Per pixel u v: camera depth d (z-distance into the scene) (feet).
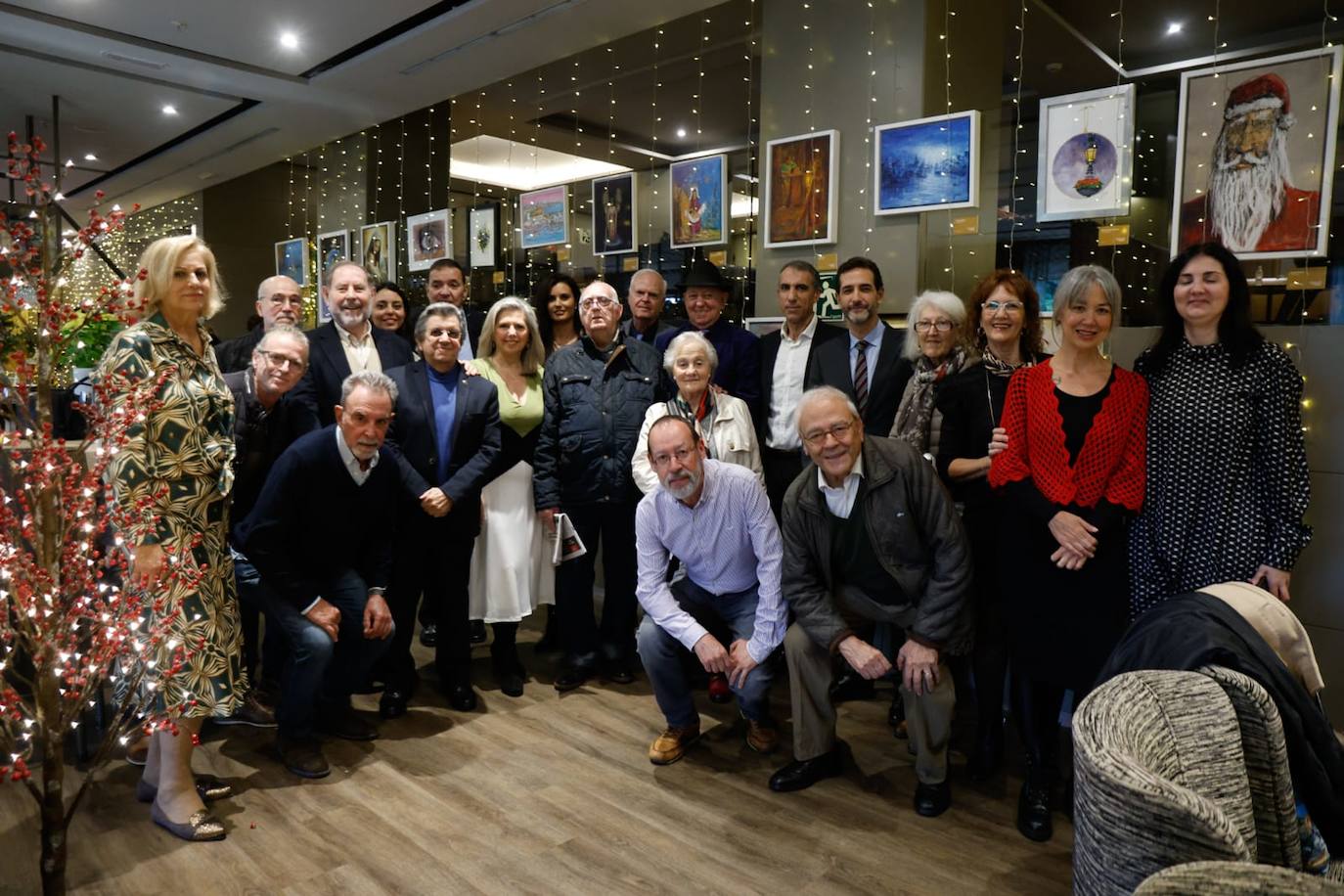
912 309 9.78
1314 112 9.24
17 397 5.80
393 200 23.44
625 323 13.41
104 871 7.15
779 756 9.39
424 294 22.22
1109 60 11.65
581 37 16.75
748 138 15.75
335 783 8.74
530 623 14.28
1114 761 3.29
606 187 17.11
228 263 30.09
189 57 18.52
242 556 9.30
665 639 9.06
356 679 9.68
